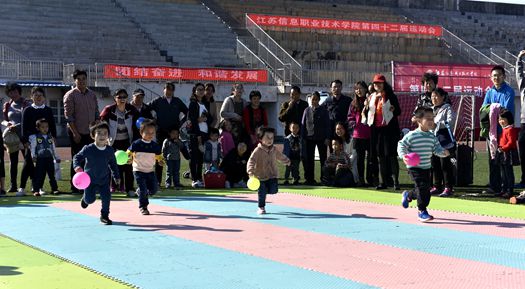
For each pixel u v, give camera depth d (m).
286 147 16.08
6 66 30.47
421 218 10.11
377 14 50.59
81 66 32.34
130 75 32.28
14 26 35.53
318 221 10.18
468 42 52.62
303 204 12.23
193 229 9.44
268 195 13.63
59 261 7.44
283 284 6.38
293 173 16.16
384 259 7.45
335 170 15.58
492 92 13.62
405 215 10.84
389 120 14.32
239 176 15.53
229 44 40.03
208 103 15.77
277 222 10.08
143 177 10.91
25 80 30.81
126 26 38.72
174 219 10.39
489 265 7.15
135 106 14.36
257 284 6.38
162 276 6.71
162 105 14.99
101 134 9.96
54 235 9.02
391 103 14.28
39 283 6.48
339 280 6.52
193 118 15.36
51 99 31.31
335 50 43.34
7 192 14.43
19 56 32.09
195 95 15.49
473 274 6.75
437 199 12.91
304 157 15.95
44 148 13.72
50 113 13.95
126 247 8.18
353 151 15.43
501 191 13.51
